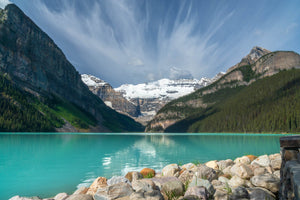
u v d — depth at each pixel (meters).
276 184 7.46
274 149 31.19
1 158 22.80
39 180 13.89
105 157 24.75
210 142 49.75
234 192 6.75
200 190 6.76
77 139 62.28
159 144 45.28
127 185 7.40
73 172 16.36
